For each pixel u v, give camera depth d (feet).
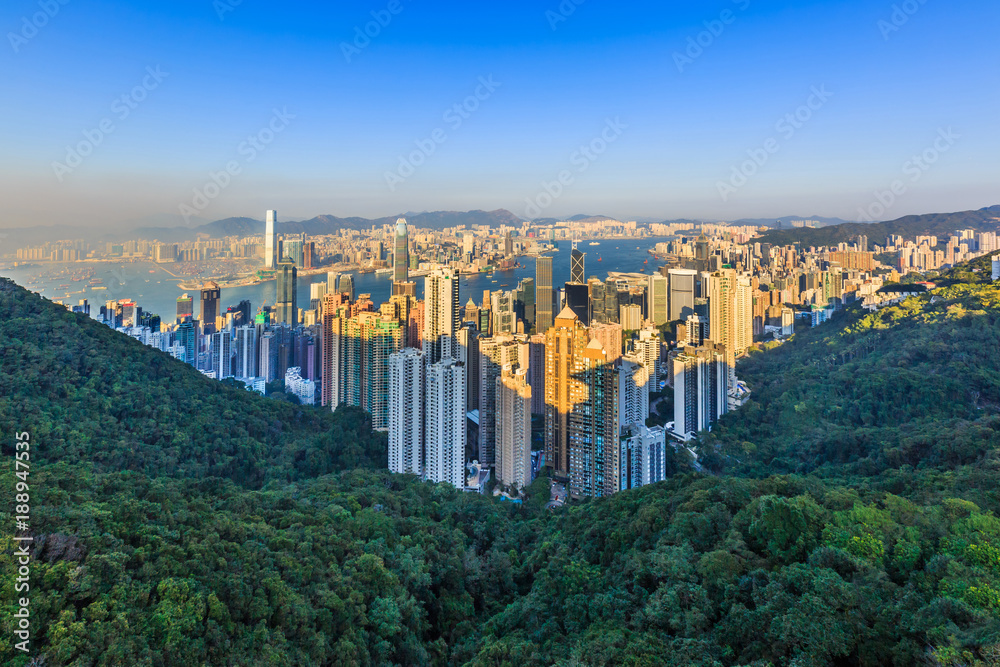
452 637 273.75
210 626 191.93
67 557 195.00
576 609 238.07
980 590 164.14
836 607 173.68
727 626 186.70
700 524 257.96
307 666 201.57
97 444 381.40
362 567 272.10
